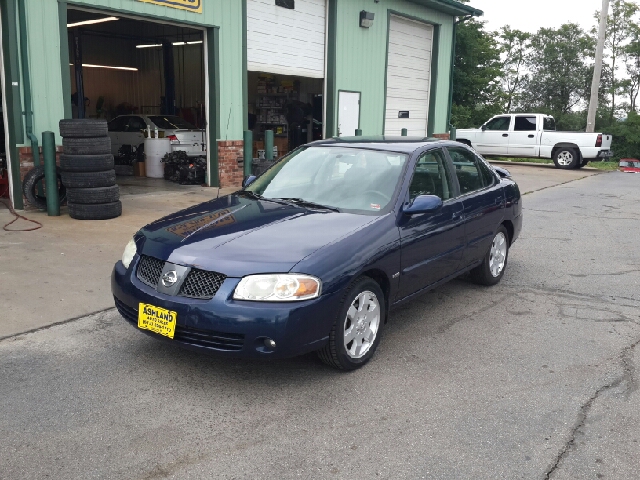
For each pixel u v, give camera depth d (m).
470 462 3.12
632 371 4.29
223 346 3.68
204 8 11.53
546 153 21.53
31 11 8.80
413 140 5.55
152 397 3.73
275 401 3.72
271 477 2.95
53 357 4.26
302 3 14.22
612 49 45.03
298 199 4.86
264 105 18.55
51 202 8.73
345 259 3.93
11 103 8.74
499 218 6.11
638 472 3.06
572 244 8.59
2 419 3.42
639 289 6.36
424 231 4.75
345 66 15.57
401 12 17.22
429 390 3.93
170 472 2.97
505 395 3.88
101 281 5.91
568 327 5.17
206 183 12.76
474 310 5.57
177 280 3.79
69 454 3.10
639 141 30.36
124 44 20.23
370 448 3.22
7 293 5.47
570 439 3.36
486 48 33.88
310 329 3.72
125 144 16.00
